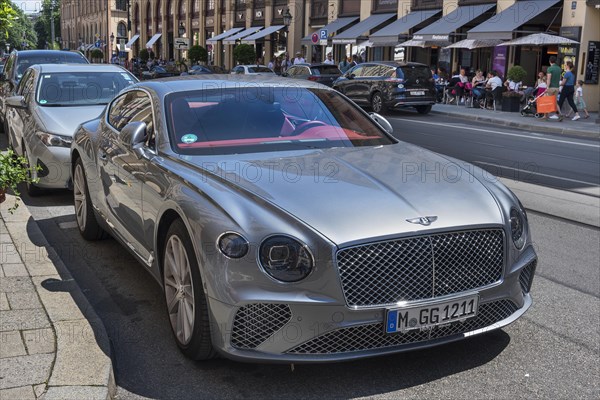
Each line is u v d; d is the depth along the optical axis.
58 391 3.05
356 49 34.72
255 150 4.15
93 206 5.55
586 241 6.25
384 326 3.15
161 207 3.81
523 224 3.71
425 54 30.14
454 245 3.29
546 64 25.06
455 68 28.08
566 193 8.70
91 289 4.80
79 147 5.79
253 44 42.00
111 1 74.00
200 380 3.43
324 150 4.23
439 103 25.86
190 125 4.30
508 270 3.46
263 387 3.36
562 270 5.33
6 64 13.55
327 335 3.13
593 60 22.38
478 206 3.50
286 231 3.13
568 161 11.69
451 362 3.64
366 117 4.94
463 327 3.38
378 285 3.15
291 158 4.00
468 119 20.48
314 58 38.25
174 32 58.66
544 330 4.10
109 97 8.39
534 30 24.48
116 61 55.09
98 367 3.28
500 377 3.47
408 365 3.60
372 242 3.14
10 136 9.09
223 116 4.44
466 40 24.59
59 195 7.83
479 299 3.35
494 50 25.77
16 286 4.41
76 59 12.92
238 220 3.22
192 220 3.38
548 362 3.65
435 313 3.23
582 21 22.06
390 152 4.29
